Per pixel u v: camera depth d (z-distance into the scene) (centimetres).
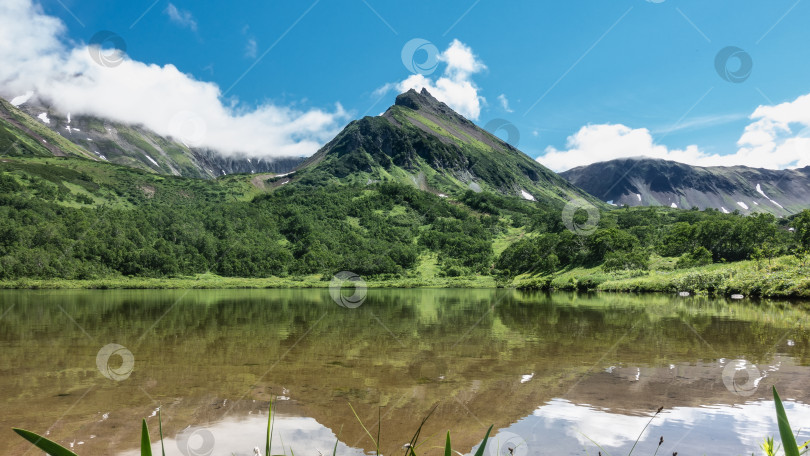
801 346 1393
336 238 12425
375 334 1831
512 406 841
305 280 9169
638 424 730
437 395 925
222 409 845
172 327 2103
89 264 8531
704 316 2295
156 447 669
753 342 1479
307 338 1727
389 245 11500
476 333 1827
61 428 755
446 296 5169
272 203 14838
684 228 6894
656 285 4712
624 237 6819
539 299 4203
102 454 652
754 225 6144
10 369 1189
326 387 992
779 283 3391
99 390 980
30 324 2252
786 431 136
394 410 831
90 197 13362
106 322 2333
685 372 1083
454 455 615
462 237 11962
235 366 1209
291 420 781
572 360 1248
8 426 764
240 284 8206
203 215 12288
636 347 1426
